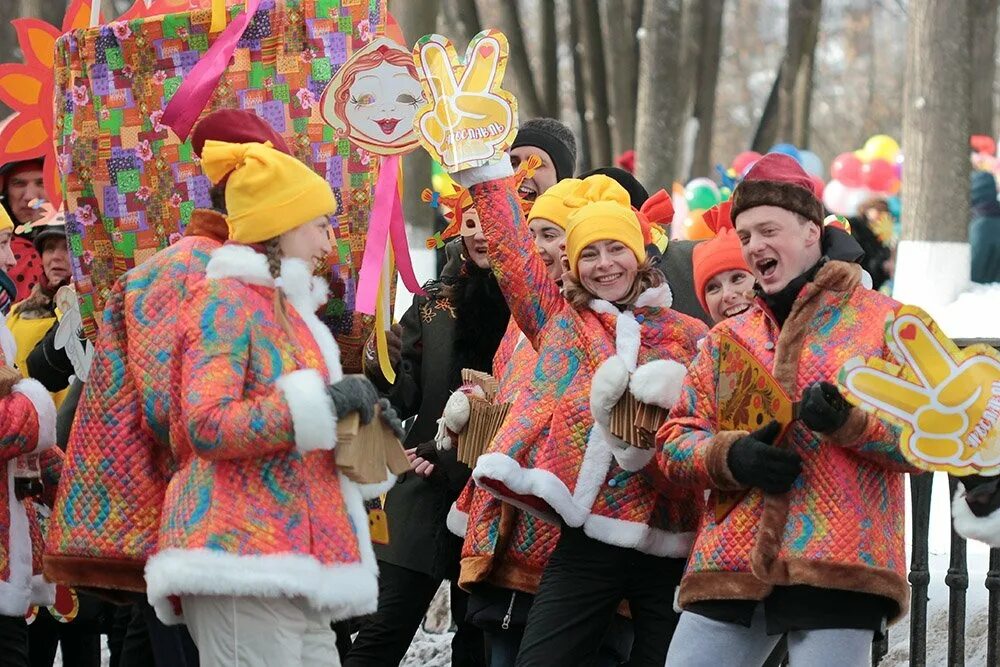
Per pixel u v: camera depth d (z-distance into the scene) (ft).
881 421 18.22
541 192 28.73
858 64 203.21
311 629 19.88
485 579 24.18
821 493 18.65
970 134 65.46
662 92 85.35
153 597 19.42
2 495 23.35
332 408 19.12
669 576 22.52
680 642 19.69
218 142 20.27
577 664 22.40
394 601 26.66
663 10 84.94
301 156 24.31
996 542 18.17
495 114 23.58
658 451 20.10
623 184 28.32
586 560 22.47
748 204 19.42
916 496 26.25
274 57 24.36
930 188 64.90
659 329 22.76
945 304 63.16
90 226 24.64
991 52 107.76
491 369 27.32
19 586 23.25
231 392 19.16
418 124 23.61
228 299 19.58
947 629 27.78
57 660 35.96
